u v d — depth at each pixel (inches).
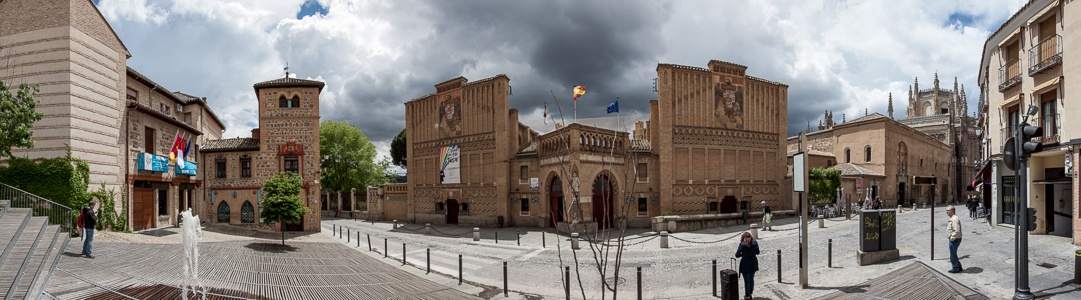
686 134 1386.6
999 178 884.0
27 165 868.6
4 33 906.1
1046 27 714.8
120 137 1010.7
